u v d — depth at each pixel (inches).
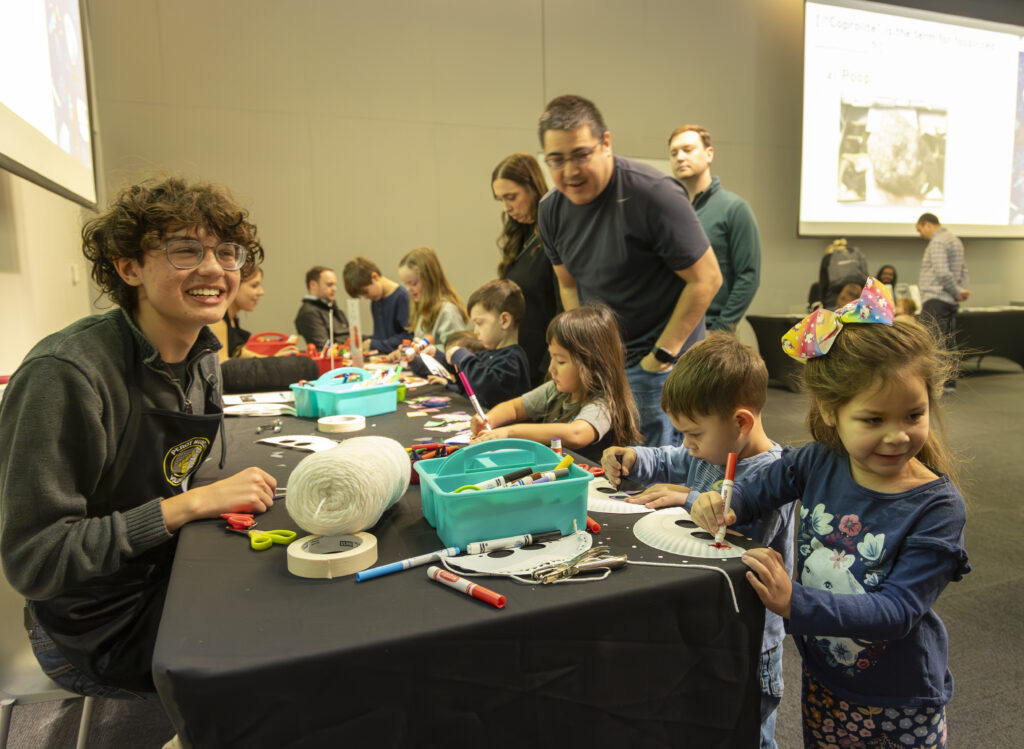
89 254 36.8
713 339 38.9
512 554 29.3
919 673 31.5
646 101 216.8
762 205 237.3
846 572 31.6
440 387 85.7
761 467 38.1
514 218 92.0
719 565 28.5
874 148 232.2
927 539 29.0
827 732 34.4
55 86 82.7
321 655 21.9
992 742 50.4
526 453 37.3
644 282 73.4
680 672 27.6
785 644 67.2
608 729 26.6
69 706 59.1
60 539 30.2
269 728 21.6
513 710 24.9
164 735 54.9
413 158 193.8
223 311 38.3
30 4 70.9
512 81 201.3
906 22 230.4
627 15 211.0
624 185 68.7
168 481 37.7
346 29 183.0
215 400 44.4
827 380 30.7
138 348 36.3
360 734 22.8
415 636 23.0
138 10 164.4
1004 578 78.7
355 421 56.8
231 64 173.5
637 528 32.9
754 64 229.9
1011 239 262.7
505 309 76.4
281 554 30.4
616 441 55.1
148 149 168.7
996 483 113.6
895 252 254.7
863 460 30.2
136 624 35.0
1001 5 248.5
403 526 33.9
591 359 54.6
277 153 180.2
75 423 32.0
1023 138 258.5
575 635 25.4
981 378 217.5
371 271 143.1
